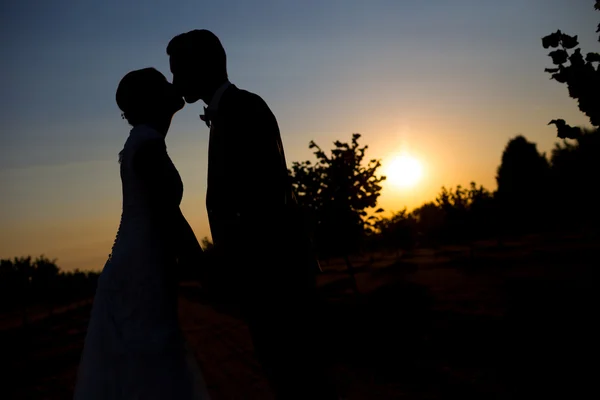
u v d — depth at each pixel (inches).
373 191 820.6
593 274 813.2
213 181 90.0
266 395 355.6
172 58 91.3
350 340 506.3
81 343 1094.4
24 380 636.7
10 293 2492.6
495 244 2432.3
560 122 153.4
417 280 1240.8
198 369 85.4
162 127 92.0
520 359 340.8
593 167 175.9
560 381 273.3
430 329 522.9
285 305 86.3
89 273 3814.0
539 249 1756.9
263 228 86.3
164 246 85.3
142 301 82.4
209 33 91.5
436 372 345.7
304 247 91.0
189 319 1263.5
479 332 459.8
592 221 1749.5
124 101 89.7
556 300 538.6
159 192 84.0
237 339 737.0
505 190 2613.2
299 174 828.0
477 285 968.3
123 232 85.7
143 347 80.4
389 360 399.2
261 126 88.3
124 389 79.5
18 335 1749.5
